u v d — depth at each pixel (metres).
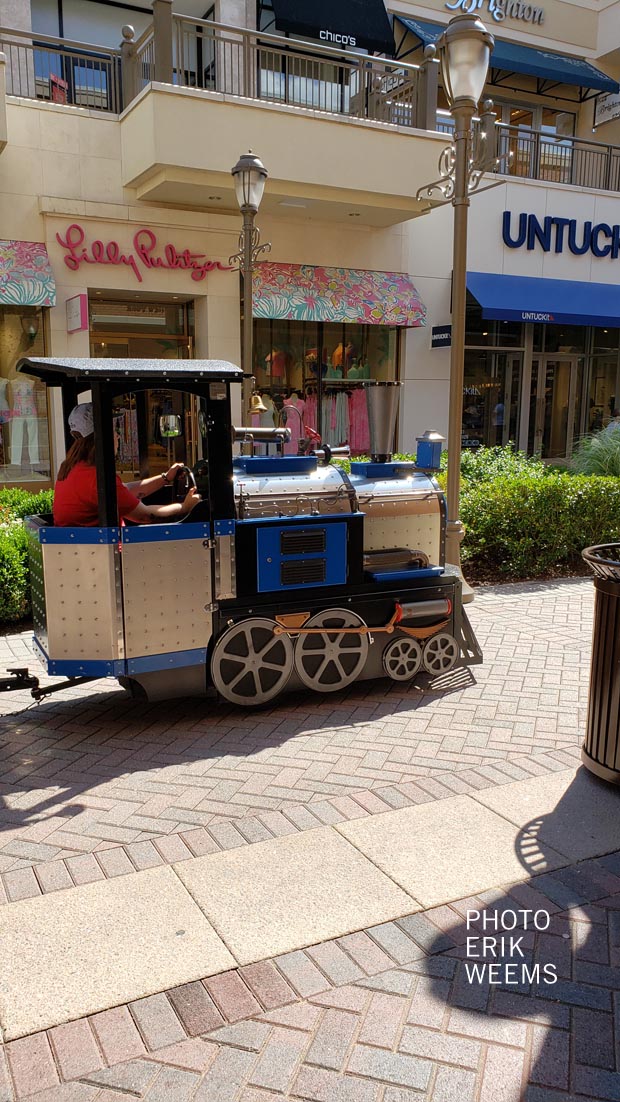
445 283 15.23
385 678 5.52
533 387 17.42
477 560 8.94
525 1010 2.46
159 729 4.63
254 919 2.88
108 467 4.23
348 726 4.67
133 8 13.86
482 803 3.72
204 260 12.55
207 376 4.31
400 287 14.36
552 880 3.12
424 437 5.56
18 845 3.38
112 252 11.84
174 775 4.02
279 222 13.20
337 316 13.45
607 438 11.85
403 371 15.10
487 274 15.57
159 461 5.08
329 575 4.89
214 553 4.54
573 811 3.65
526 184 15.74
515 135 17.05
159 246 12.23
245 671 4.73
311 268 13.62
